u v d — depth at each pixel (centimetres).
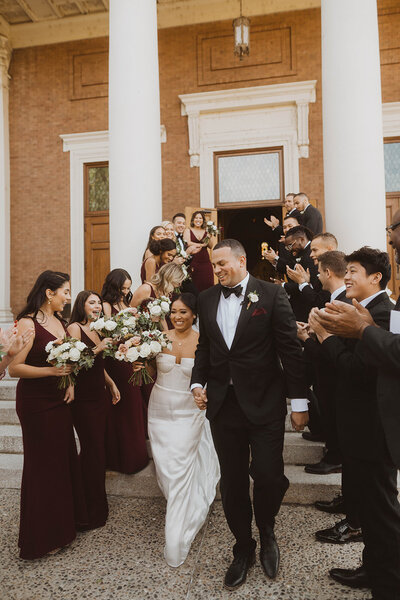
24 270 966
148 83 607
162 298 330
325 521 325
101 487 332
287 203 622
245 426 262
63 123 959
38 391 298
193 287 512
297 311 395
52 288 310
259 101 870
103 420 339
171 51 912
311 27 862
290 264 434
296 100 854
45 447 296
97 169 959
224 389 264
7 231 960
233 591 250
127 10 603
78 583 262
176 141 911
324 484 347
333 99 548
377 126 541
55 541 291
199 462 335
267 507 260
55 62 963
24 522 291
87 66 950
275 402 262
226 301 274
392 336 190
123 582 262
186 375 314
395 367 186
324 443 391
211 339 272
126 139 596
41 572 275
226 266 266
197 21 901
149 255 497
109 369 380
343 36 542
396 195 851
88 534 320
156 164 610
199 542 306
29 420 296
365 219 533
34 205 968
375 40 547
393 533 220
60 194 959
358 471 226
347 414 231
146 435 423
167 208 912
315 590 248
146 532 321
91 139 941
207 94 880
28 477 294
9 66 977
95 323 309
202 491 327
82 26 948
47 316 315
